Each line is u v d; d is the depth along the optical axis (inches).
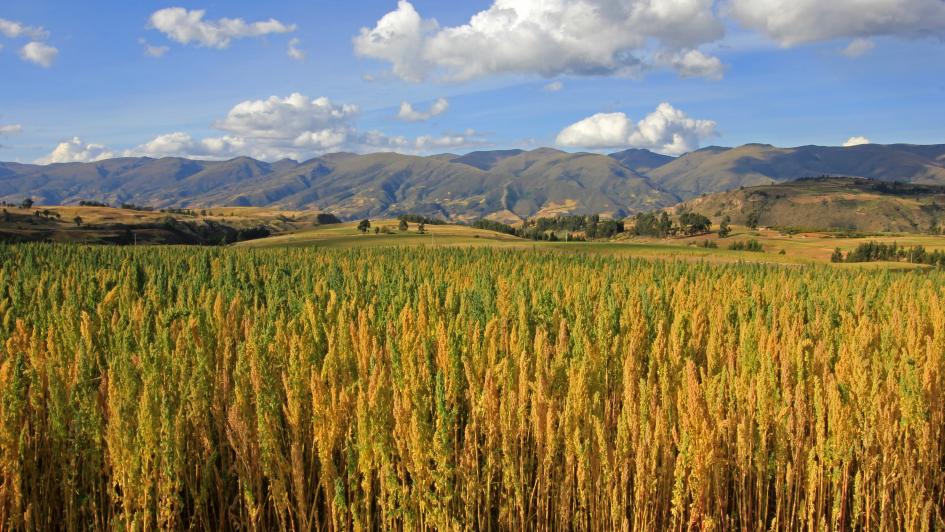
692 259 3132.4
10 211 6067.9
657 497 297.3
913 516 301.4
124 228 5851.4
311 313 443.2
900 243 4778.5
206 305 468.8
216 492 332.5
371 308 522.6
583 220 7800.2
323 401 283.6
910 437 329.7
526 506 318.3
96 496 305.0
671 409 312.7
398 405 274.4
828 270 1547.7
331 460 282.5
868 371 343.3
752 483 338.3
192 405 317.4
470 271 1462.8
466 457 289.0
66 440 291.9
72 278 900.6
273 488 281.6
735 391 341.1
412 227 6215.6
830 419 299.0
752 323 451.2
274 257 1845.5
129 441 261.1
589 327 492.7
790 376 353.7
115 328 390.9
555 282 1035.9
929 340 393.4
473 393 319.9
